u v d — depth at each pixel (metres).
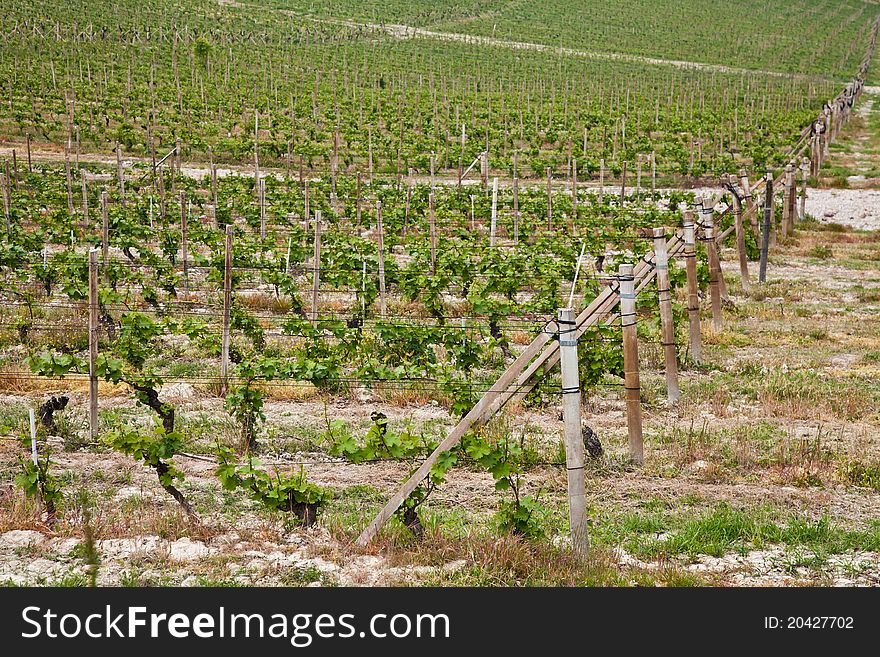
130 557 8.47
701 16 122.31
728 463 11.29
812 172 41.72
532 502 8.77
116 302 16.59
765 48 106.25
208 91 61.56
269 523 9.30
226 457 8.97
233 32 87.44
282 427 12.50
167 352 16.38
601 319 12.78
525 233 30.34
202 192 37.41
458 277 21.14
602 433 12.43
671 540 8.95
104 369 11.95
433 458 8.61
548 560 8.35
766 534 9.19
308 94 65.50
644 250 22.86
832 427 12.90
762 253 23.66
